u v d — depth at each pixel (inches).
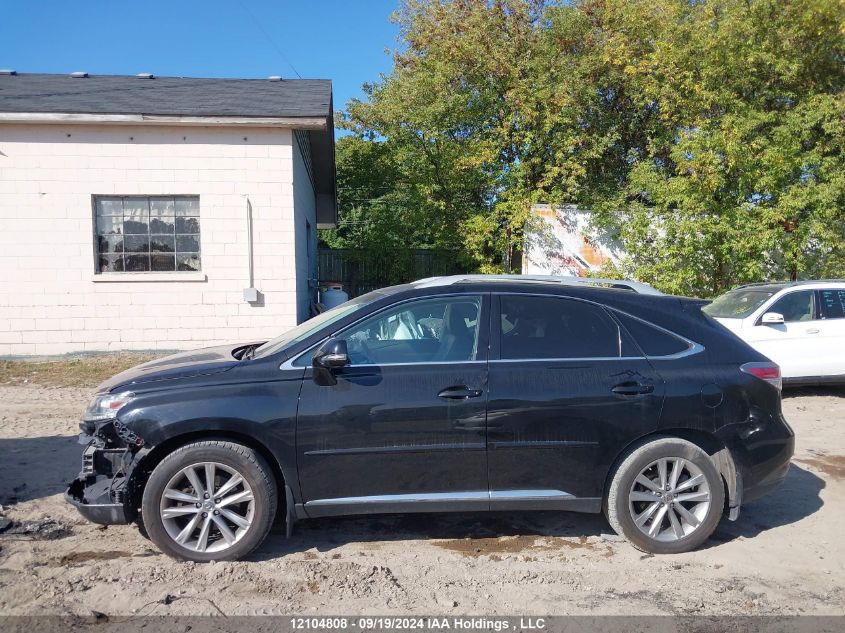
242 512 162.7
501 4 609.6
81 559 161.0
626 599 145.7
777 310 363.3
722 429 169.2
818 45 551.5
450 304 172.7
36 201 439.8
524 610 140.3
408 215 661.9
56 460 241.0
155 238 458.9
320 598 143.8
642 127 631.2
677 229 515.5
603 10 615.8
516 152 601.9
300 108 462.9
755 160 500.4
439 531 184.4
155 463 161.8
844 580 156.8
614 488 167.8
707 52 539.8
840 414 331.0
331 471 160.1
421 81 610.2
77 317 448.5
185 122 440.1
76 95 472.1
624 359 170.6
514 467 164.6
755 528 188.9
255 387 159.6
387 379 162.4
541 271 573.9
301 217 521.7
